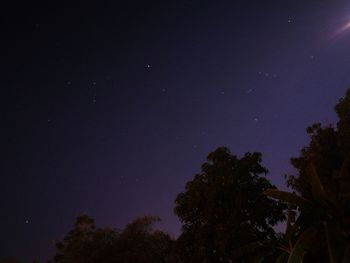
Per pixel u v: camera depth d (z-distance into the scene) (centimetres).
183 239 2597
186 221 2619
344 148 2380
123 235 2828
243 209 2459
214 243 2480
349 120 2406
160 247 2805
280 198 2223
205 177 2627
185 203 2620
